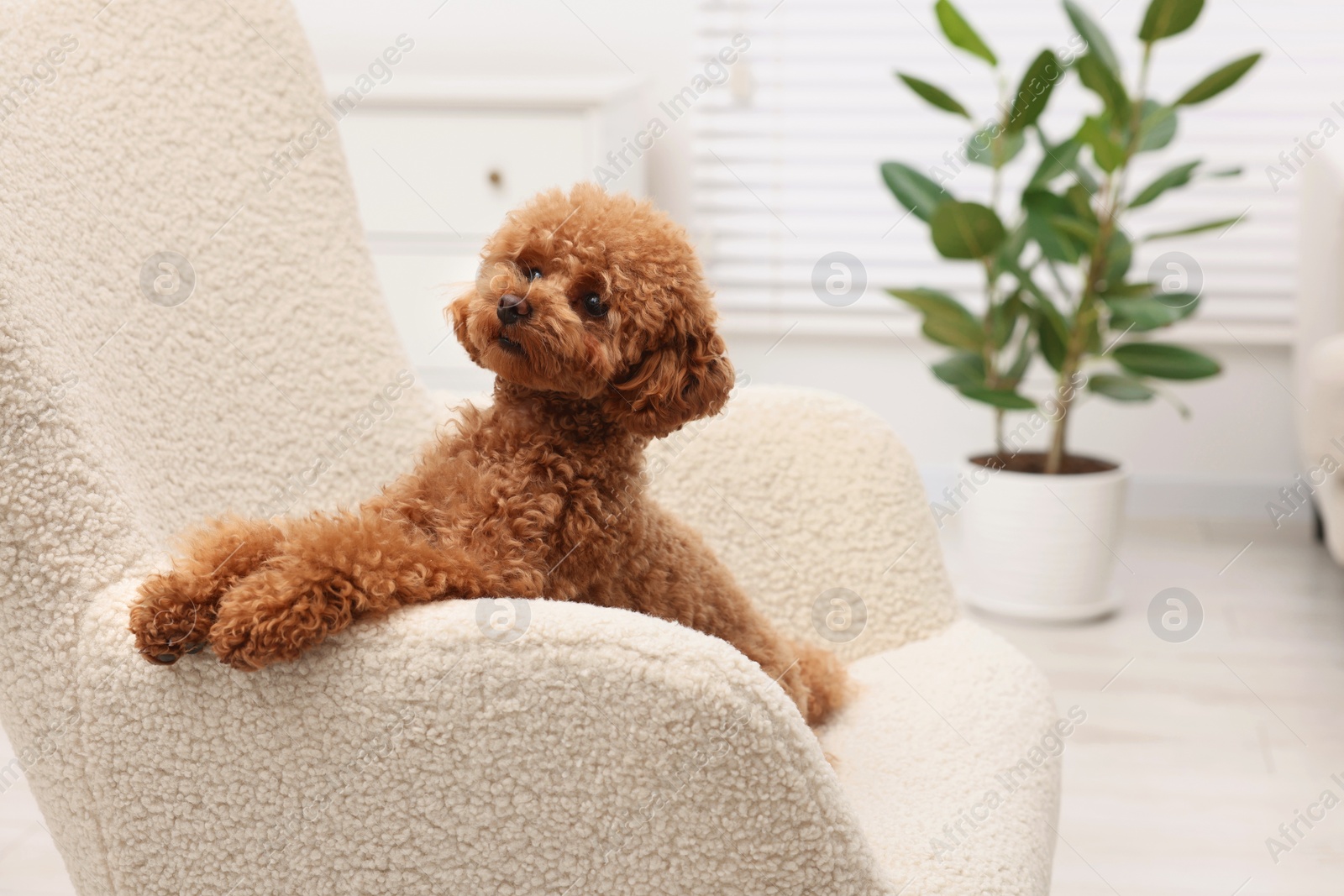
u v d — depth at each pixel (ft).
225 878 2.63
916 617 4.04
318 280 3.75
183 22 3.61
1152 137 8.04
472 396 4.09
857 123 9.77
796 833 2.43
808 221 9.96
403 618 2.54
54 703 2.63
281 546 2.62
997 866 2.87
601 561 3.02
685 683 2.35
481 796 2.48
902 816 3.03
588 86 8.14
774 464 4.11
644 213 3.13
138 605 2.48
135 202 3.32
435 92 7.99
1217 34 9.37
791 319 10.03
